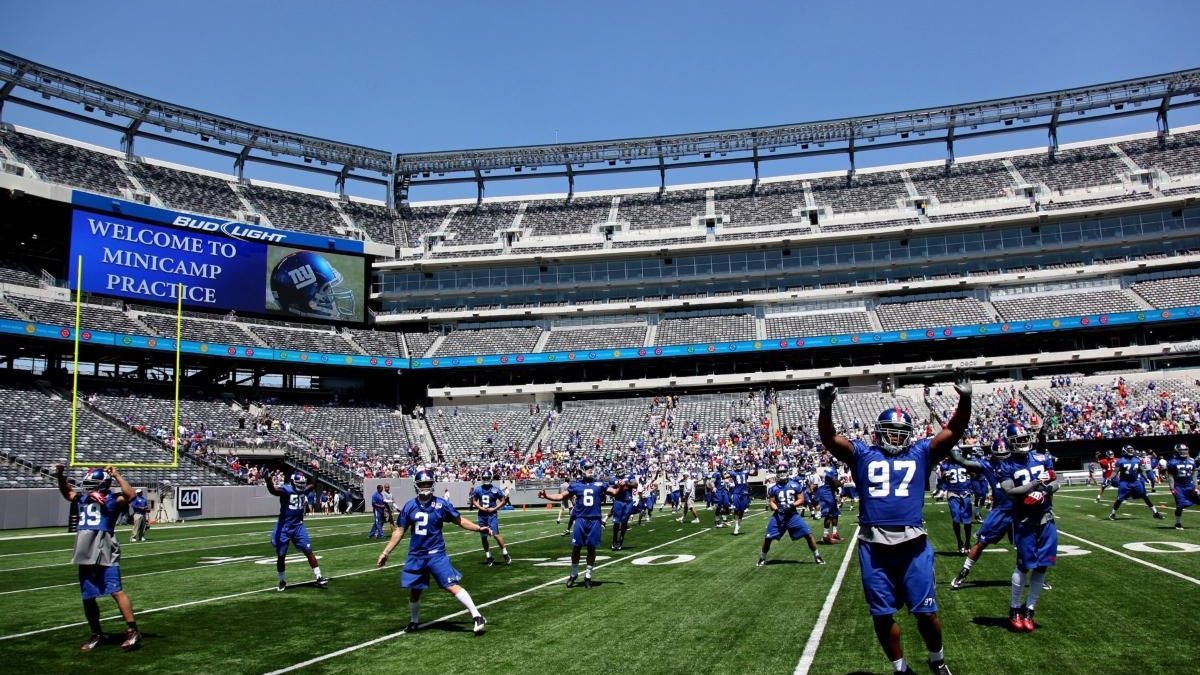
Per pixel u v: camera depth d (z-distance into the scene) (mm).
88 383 44469
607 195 63281
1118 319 47344
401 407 54438
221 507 35094
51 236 46969
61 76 48156
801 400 50750
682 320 55469
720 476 26062
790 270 55406
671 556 16906
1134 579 11328
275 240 50844
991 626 8703
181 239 47312
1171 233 51188
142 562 17578
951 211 55531
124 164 51250
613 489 16969
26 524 29438
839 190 59844
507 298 57438
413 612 9469
